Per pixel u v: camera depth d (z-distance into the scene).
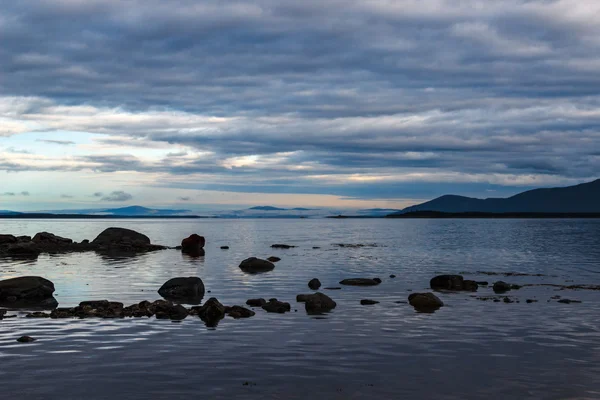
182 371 18.25
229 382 17.20
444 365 19.19
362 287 39.31
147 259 62.09
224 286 39.66
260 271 50.03
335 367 18.86
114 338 22.67
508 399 15.99
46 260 59.84
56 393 16.08
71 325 25.12
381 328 24.97
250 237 126.94
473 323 26.16
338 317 27.56
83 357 19.77
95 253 70.44
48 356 19.88
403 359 19.88
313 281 39.31
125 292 36.22
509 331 24.44
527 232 151.25
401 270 51.44
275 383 17.16
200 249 76.94
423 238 118.25
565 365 19.25
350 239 115.38
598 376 18.05
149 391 16.33
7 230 163.75
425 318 27.38
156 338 22.73
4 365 18.73
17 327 24.62
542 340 22.81
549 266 55.72
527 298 34.22
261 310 29.52
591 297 34.66
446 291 37.44
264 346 21.56
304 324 25.75
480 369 18.73
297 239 116.12
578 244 93.56
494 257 66.75
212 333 23.73
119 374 17.86
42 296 33.84
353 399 15.89
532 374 18.23
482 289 38.66
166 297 34.25
